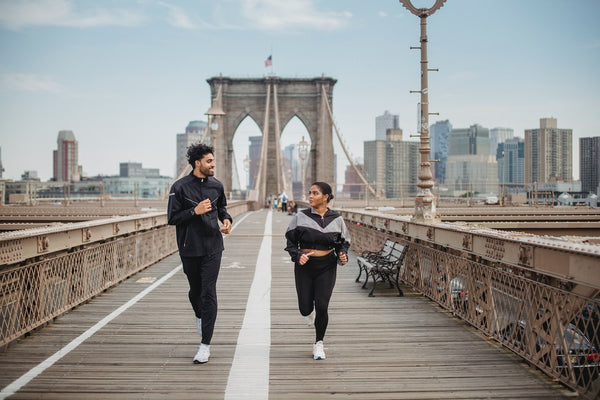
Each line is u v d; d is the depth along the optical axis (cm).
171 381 460
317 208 539
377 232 1180
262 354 538
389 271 835
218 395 429
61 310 679
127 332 617
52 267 650
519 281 516
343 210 1717
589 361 415
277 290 894
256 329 637
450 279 719
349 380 464
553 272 453
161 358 523
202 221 523
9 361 510
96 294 816
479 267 614
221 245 541
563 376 441
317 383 457
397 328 640
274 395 430
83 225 735
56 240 650
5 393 431
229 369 492
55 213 2706
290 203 4538
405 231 941
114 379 464
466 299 667
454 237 691
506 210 2520
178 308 742
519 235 555
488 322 589
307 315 534
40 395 427
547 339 464
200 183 535
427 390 441
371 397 427
